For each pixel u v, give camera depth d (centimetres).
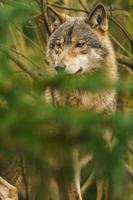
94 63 1234
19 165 1335
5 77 515
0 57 555
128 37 1530
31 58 1562
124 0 1892
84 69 1223
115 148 455
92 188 1717
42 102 477
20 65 1288
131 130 448
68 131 468
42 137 457
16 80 504
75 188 1194
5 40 576
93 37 1242
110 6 1507
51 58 1253
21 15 617
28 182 1350
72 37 1223
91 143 446
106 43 1263
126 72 1911
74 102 1158
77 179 1183
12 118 454
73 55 1206
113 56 1277
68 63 1188
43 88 496
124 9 1848
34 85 493
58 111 461
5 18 580
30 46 1770
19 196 1412
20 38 1645
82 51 1221
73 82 486
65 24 1256
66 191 1237
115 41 1619
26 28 1667
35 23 1602
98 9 1262
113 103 1222
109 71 1254
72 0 1784
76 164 1138
